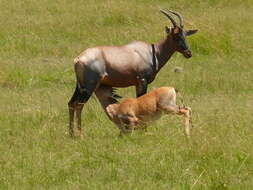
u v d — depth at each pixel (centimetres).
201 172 2723
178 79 4781
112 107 3481
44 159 2966
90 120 3744
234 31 5822
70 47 5816
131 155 2959
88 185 2627
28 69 5100
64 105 4091
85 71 3503
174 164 2820
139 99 3441
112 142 3203
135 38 5919
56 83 4803
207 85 4584
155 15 6569
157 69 3756
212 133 3111
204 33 5612
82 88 3519
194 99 4238
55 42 5978
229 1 7062
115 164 2859
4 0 7250
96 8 6788
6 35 6072
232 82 4619
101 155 2953
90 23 6391
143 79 3675
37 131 3475
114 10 6569
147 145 3134
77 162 2916
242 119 3497
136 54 3650
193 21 5984
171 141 3142
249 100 4178
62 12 6838
